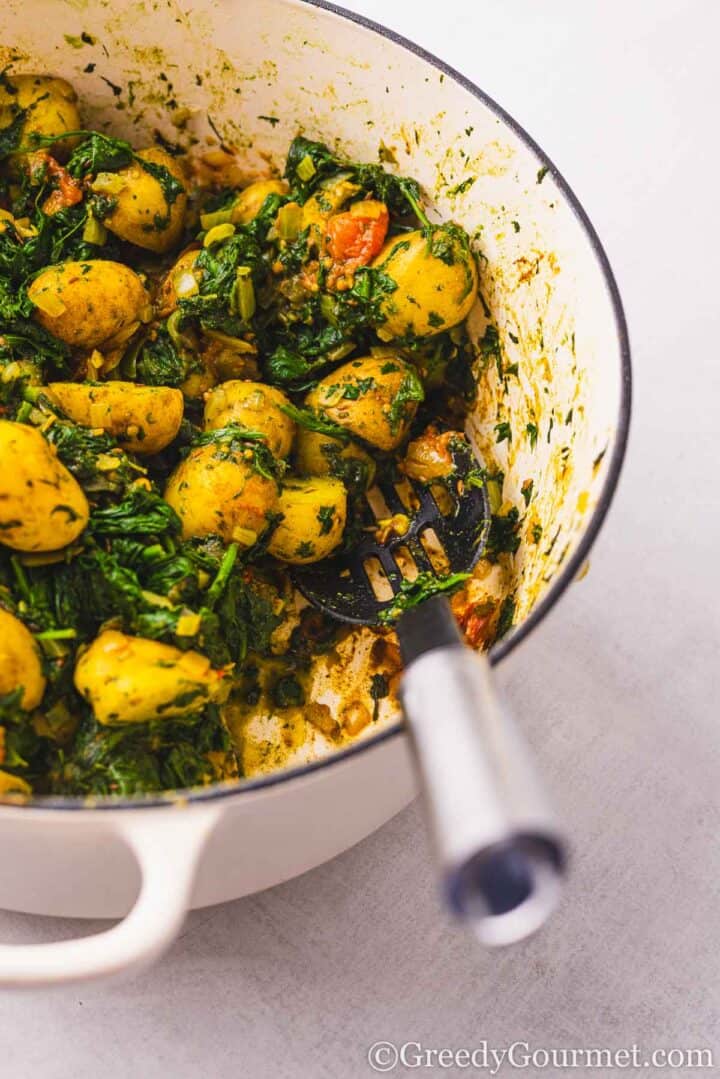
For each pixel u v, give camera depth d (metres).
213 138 0.67
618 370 0.53
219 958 0.58
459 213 0.63
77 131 0.65
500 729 0.40
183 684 0.52
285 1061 0.57
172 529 0.56
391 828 0.61
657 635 0.66
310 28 0.61
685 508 0.69
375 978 0.58
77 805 0.44
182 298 0.63
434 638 0.48
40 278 0.60
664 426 0.70
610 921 0.60
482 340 0.65
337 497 0.61
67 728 0.53
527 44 0.78
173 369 0.63
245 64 0.64
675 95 0.77
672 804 0.62
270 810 0.47
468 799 0.38
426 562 0.63
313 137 0.66
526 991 0.58
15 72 0.65
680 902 0.60
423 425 0.66
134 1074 0.56
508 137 0.59
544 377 0.61
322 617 0.63
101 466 0.56
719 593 0.67
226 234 0.64
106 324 0.61
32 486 0.52
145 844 0.44
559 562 0.52
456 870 0.38
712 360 0.71
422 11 0.79
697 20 0.79
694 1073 0.57
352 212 0.63
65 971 0.43
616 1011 0.58
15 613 0.53
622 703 0.64
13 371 0.58
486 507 0.64
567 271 0.58
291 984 0.58
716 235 0.74
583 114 0.77
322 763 0.44
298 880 0.60
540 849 0.39
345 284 0.63
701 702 0.65
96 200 0.64
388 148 0.64
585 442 0.55
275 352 0.65
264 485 0.58
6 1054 0.56
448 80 0.60
